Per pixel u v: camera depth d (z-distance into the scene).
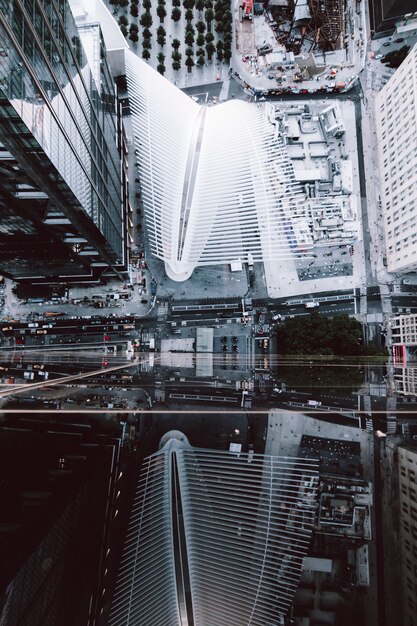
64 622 61.69
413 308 113.44
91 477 78.69
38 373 108.38
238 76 120.00
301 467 101.38
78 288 113.62
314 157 117.00
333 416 106.69
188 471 96.19
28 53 50.81
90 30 89.31
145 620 75.56
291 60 118.12
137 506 88.69
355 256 114.75
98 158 84.12
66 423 96.62
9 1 45.00
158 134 103.69
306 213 110.56
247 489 92.56
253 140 105.69
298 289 113.62
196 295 113.44
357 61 120.56
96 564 76.06
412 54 96.94
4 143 48.31
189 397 107.75
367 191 117.50
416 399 106.56
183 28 121.62
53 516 64.25
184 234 106.50
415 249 97.88
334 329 107.06
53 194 63.03
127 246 110.69
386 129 112.25
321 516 95.31
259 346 111.88
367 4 121.81
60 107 62.53
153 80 106.69
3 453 83.44
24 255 89.56
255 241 104.38
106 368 107.62
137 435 102.62
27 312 112.62
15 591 51.81
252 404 107.69
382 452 104.00
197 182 105.75
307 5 116.94
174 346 112.06
